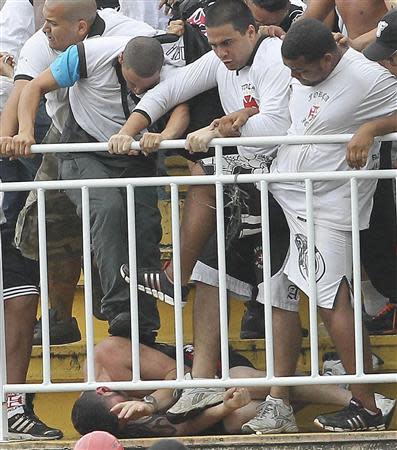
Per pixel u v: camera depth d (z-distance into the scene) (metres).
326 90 19.95
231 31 20.58
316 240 20.06
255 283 21.31
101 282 21.19
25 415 20.98
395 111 19.95
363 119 19.94
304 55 19.53
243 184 20.70
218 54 20.77
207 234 21.08
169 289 20.53
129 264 19.89
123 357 20.67
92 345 19.86
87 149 20.38
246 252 21.14
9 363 21.69
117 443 16.77
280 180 19.52
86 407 20.00
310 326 19.70
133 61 20.88
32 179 23.80
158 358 20.84
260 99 20.72
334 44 19.77
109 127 21.56
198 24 24.42
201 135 20.02
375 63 20.00
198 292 21.20
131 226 19.72
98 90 21.39
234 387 19.73
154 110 20.97
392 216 21.73
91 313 19.86
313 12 23.84
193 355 21.23
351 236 20.14
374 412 20.41
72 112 21.64
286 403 20.56
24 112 20.89
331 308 20.05
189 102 21.44
